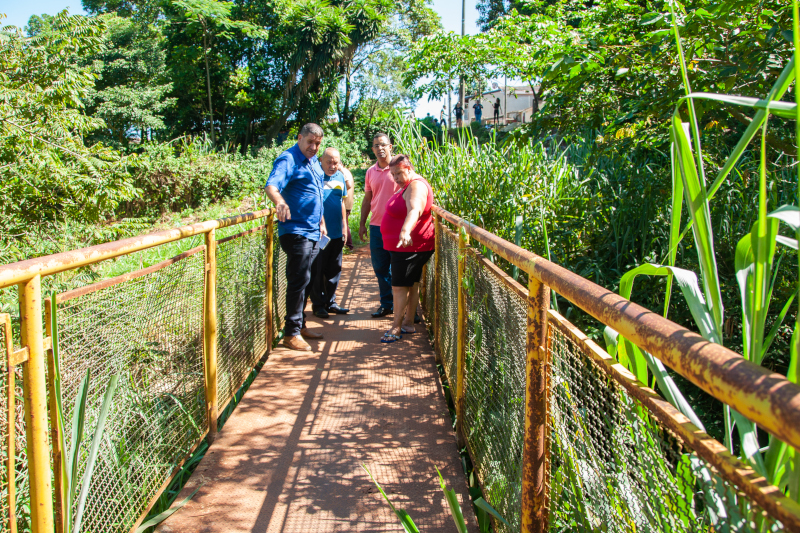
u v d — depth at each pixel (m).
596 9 4.70
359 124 33.81
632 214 4.24
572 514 1.41
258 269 4.14
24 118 6.30
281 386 3.73
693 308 1.06
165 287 2.47
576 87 3.42
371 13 29.62
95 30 6.95
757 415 0.61
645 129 3.96
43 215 6.27
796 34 0.85
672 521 0.96
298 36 27.97
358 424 3.18
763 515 0.70
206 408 2.97
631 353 1.24
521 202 4.37
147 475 2.23
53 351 1.52
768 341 1.02
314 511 2.39
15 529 1.41
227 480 2.63
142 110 27.19
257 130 31.69
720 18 2.59
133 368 2.19
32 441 1.46
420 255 4.36
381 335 4.78
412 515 2.36
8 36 6.66
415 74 8.93
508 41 7.88
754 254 1.00
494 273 2.22
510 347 1.98
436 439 3.01
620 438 1.16
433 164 5.43
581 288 1.16
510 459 1.94
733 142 4.11
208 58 28.92
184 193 16.53
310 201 4.29
